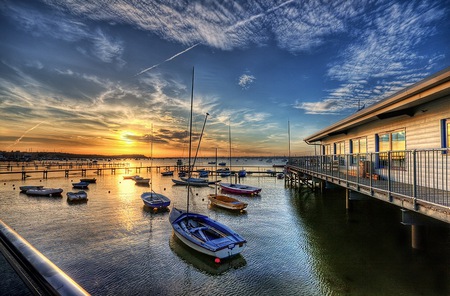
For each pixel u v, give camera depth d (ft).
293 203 83.56
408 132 39.68
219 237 44.80
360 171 48.26
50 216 69.41
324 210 69.51
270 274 35.06
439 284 29.78
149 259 40.47
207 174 207.51
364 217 58.18
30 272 4.19
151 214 71.67
